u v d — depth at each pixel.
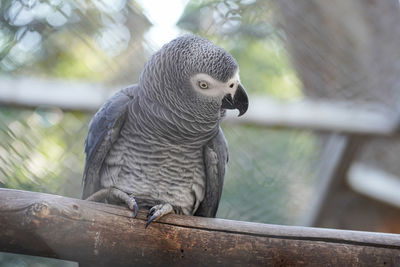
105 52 5.10
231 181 6.05
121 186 3.72
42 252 2.87
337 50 5.93
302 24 5.88
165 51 3.70
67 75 5.18
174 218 3.12
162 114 3.68
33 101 4.79
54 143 5.26
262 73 6.29
